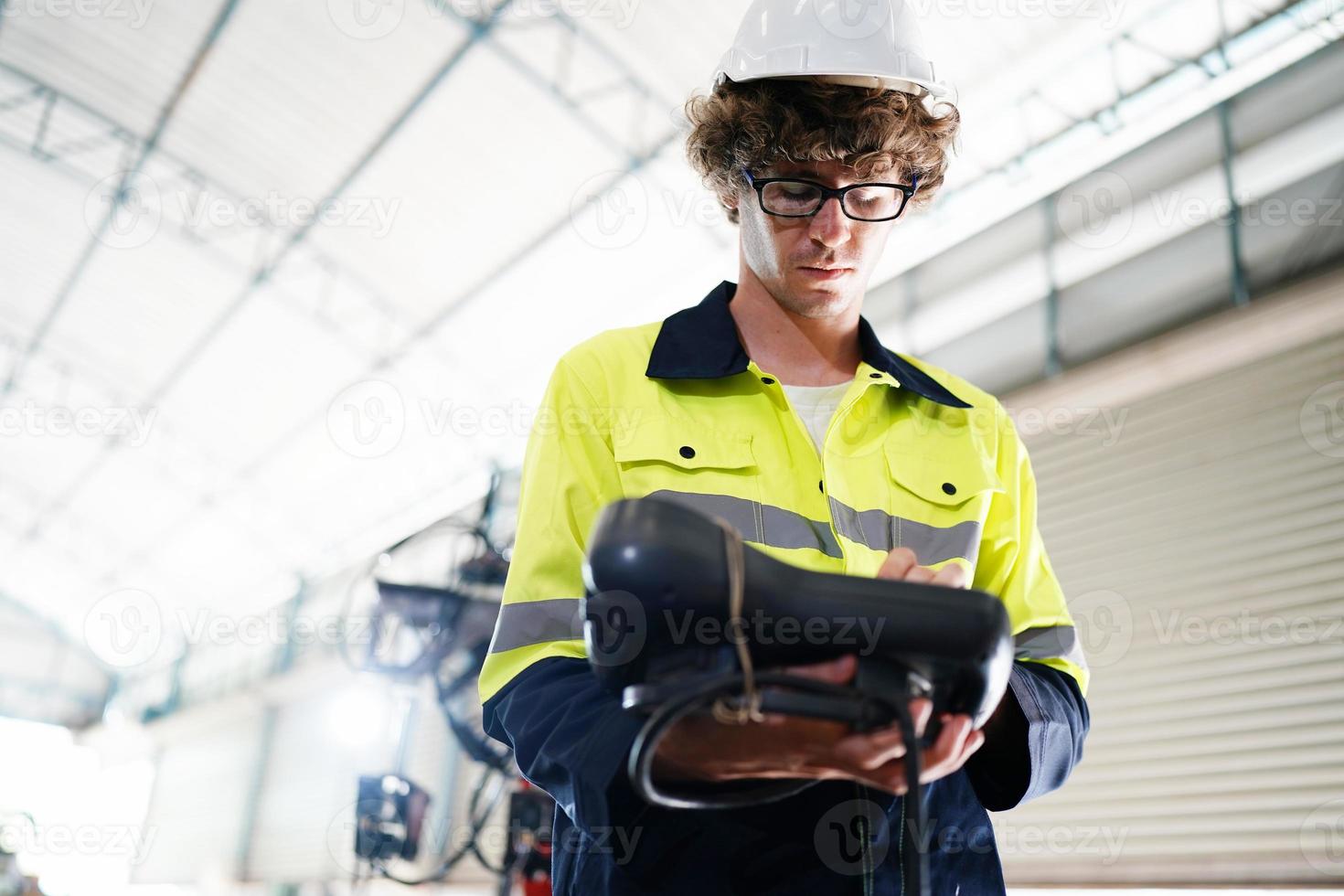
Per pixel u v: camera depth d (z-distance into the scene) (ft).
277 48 23.40
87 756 59.98
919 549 3.06
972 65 16.74
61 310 36.88
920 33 3.50
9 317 38.42
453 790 27.73
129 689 59.00
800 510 3.03
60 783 54.24
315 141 25.62
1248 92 15.42
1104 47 16.15
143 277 33.06
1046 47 16.15
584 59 20.52
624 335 3.36
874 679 2.05
